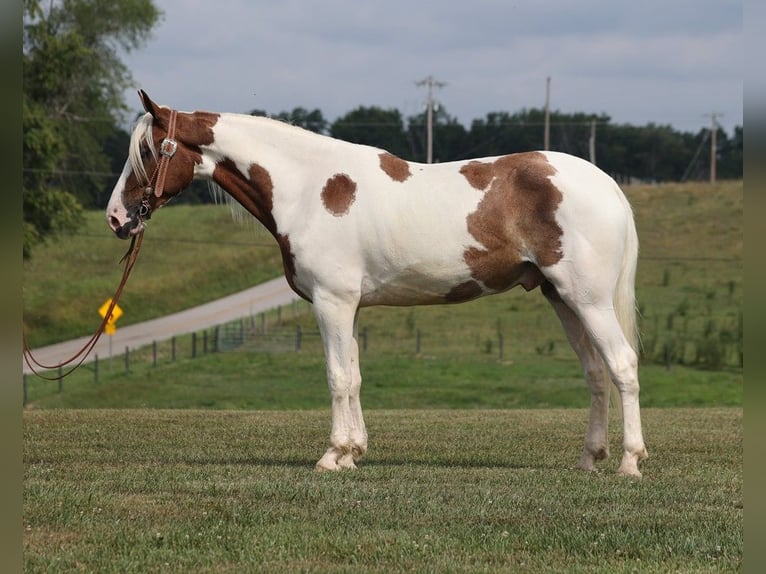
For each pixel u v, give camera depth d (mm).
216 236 73250
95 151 62500
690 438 13867
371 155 10312
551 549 7195
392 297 10312
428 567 6758
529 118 114062
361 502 8508
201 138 10539
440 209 9984
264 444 12828
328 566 6789
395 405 31109
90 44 60406
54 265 62406
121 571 6676
